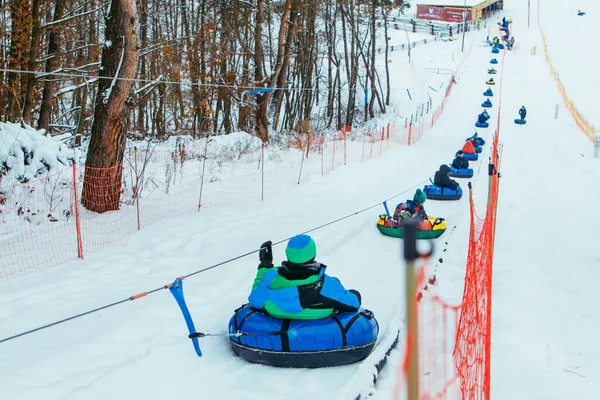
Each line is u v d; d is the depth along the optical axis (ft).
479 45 244.63
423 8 293.64
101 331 20.27
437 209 47.44
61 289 25.66
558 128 112.27
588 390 16.17
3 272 28.71
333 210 44.91
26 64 57.06
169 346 19.15
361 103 169.17
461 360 17.33
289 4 98.22
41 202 39.63
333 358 18.74
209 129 111.04
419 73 198.08
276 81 102.89
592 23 271.08
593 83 164.25
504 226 40.34
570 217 43.11
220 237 35.76
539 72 190.80
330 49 140.77
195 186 53.98
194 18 120.67
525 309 23.77
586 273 28.89
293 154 77.66
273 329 18.78
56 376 17.11
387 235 36.99
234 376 18.03
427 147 95.96
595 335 20.66
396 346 20.15
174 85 92.73
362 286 27.66
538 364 18.10
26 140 43.06
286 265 19.74
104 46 42.04
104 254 32.24
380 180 61.87
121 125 42.09
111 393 16.24
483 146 91.81
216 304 23.75
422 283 27.07
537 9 319.27
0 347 19.13
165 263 30.22
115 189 42.24
